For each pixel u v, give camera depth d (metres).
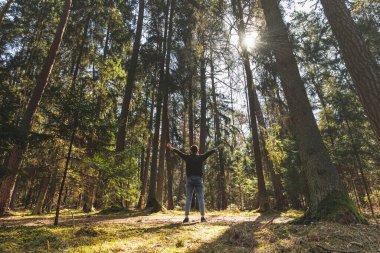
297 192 17.73
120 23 17.67
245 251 3.12
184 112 21.02
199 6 14.06
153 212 12.70
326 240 3.44
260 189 12.59
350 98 16.14
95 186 6.69
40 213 13.00
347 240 3.45
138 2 18.28
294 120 6.09
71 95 5.83
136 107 19.72
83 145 6.21
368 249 3.12
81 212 15.08
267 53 11.41
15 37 20.09
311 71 17.62
